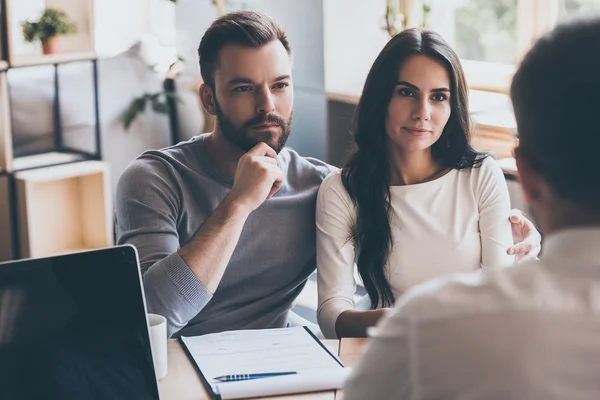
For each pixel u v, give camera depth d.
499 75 3.10
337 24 3.37
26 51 3.59
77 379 1.16
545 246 0.72
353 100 3.31
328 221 1.84
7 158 3.39
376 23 3.43
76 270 1.18
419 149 1.80
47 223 3.62
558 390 0.65
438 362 0.68
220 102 1.77
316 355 1.42
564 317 0.66
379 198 1.83
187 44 3.88
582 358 0.65
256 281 1.83
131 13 3.89
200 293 1.55
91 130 3.75
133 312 1.22
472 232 1.85
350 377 0.77
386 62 1.80
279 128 1.77
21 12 3.56
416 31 1.82
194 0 3.79
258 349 1.45
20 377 1.12
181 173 1.80
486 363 0.66
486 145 2.91
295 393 1.28
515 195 2.74
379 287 1.86
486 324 0.67
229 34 1.73
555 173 0.70
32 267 1.14
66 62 3.48
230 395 1.26
